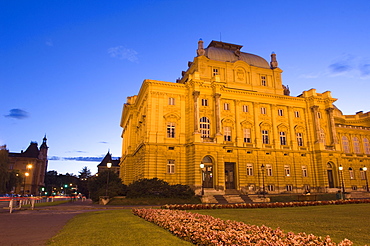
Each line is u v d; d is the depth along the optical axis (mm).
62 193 151875
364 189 62688
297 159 55062
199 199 40844
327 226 15758
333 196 48031
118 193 40969
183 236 12242
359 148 68125
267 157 53062
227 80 55344
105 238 12453
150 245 10852
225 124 51844
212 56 57062
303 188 54000
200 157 45844
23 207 33781
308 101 58406
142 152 48438
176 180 46875
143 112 53219
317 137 56062
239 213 23484
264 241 9266
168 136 48500
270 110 56000
